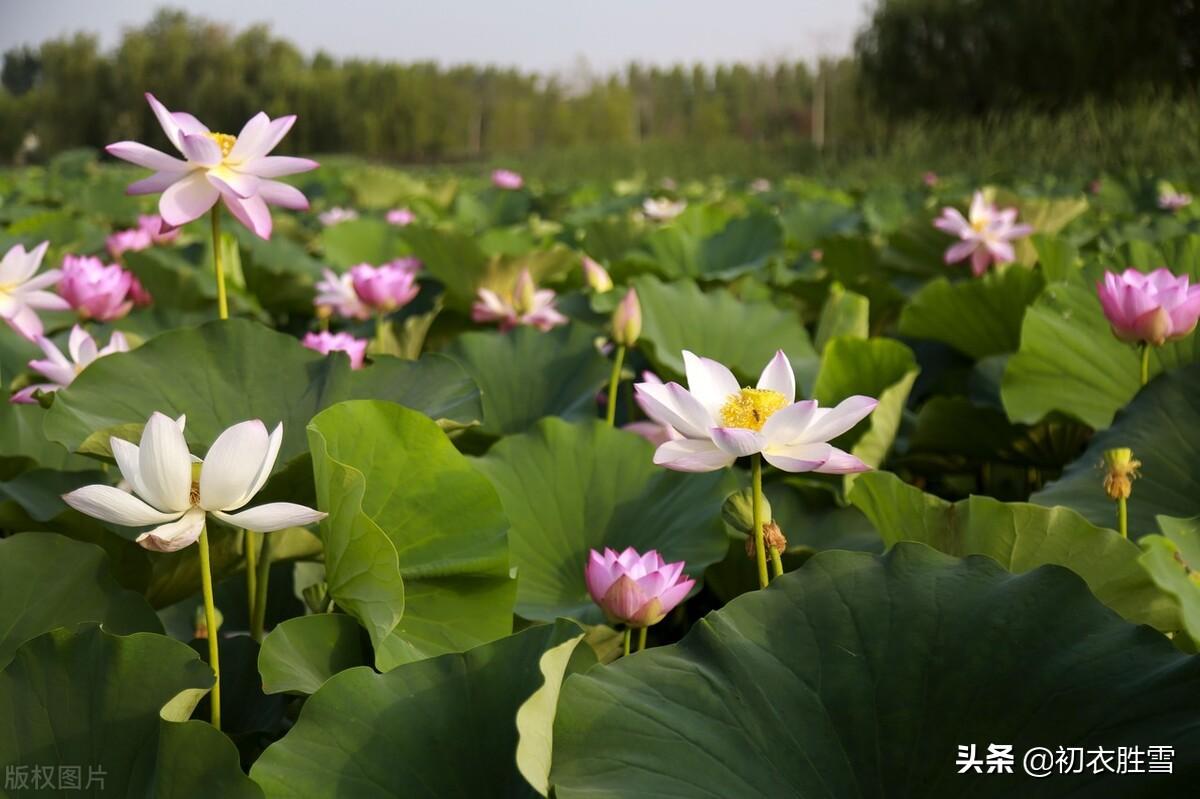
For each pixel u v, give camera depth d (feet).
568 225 23.52
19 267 8.85
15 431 8.22
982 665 4.79
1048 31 72.90
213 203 6.89
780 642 4.96
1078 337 9.92
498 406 10.11
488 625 6.11
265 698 5.77
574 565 7.64
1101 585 6.17
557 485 7.88
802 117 145.69
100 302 11.17
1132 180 29.89
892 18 83.97
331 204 34.71
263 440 4.62
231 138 7.07
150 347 7.21
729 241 17.65
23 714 4.60
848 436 9.25
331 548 5.69
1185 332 8.14
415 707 4.60
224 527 6.51
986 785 4.43
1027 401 9.86
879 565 5.24
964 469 11.41
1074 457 10.50
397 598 5.36
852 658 4.89
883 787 4.52
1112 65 70.59
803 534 8.10
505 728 4.56
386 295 11.70
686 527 7.50
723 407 5.71
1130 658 4.64
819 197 31.91
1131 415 8.30
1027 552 6.24
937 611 5.01
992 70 78.54
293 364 7.48
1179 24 69.97
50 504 6.90
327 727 4.50
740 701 4.70
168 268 13.64
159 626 5.67
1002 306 12.05
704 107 159.43
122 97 196.13
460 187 38.04
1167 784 4.10
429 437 5.90
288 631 5.40
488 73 205.36
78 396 6.82
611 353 12.15
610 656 6.64
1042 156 47.16
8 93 198.70
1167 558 5.87
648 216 22.59
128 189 6.97
